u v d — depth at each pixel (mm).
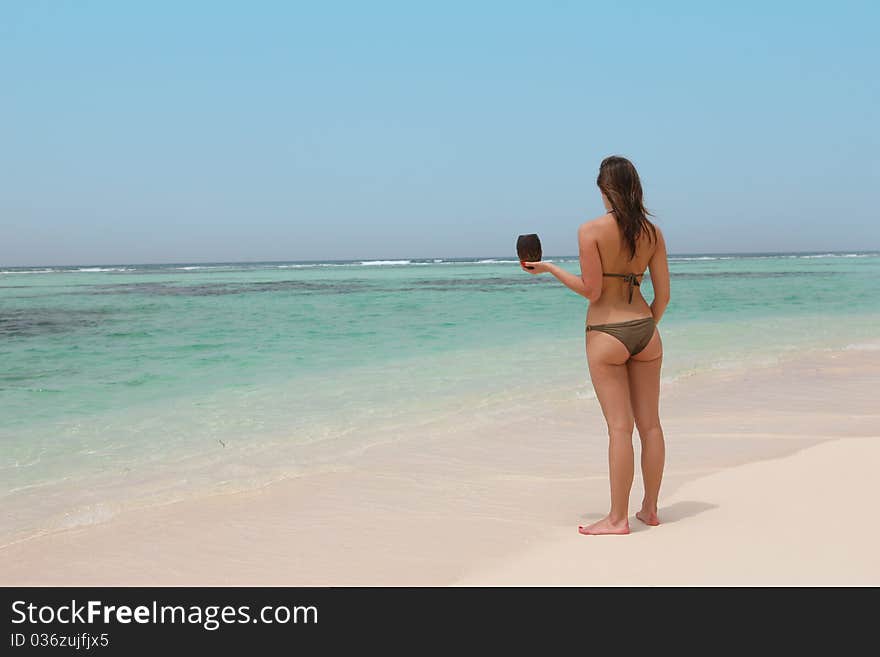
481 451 5730
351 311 20203
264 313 19594
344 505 4438
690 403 7508
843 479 4164
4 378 9109
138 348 12086
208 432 6332
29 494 4703
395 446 5883
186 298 27125
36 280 50406
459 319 17500
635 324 3578
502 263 120688
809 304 21531
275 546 3770
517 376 9117
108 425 6594
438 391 8180
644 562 3184
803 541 3246
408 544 3719
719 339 13000
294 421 6754
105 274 69438
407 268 86938
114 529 4082
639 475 4930
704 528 3564
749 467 4645
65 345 12508
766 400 7570
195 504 4492
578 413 7039
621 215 3508
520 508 4305
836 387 8281
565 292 29844
